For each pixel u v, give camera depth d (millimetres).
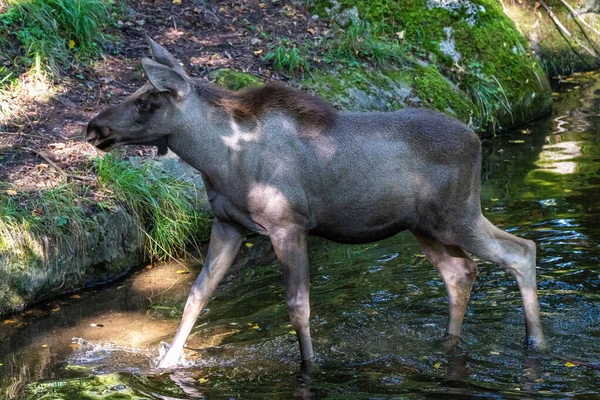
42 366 8797
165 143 8398
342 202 8328
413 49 16828
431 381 8141
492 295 10203
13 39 14117
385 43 16406
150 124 8164
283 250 8336
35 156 11789
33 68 13508
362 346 8984
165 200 11758
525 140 15992
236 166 8242
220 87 8453
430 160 8320
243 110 8258
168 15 16156
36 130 12438
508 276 10750
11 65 13656
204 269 8828
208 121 8219
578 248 11117
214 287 8836
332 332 9320
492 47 17266
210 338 9344
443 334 9203
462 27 17188
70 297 10602
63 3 14617
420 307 9875
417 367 8461
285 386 8148
